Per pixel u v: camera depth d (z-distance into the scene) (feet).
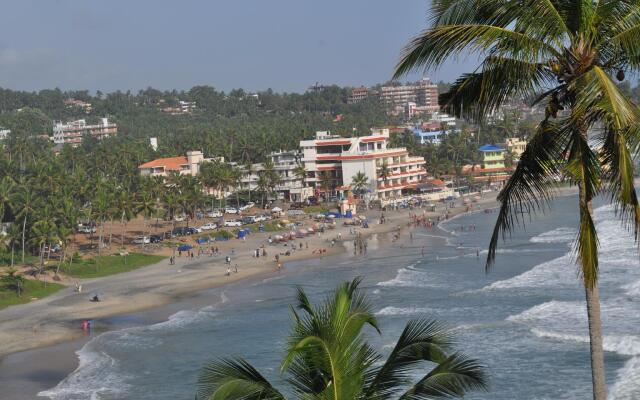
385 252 457.27
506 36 49.88
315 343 53.47
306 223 610.24
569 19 52.16
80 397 196.34
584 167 49.42
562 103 53.16
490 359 201.16
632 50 50.80
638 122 44.96
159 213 617.21
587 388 173.37
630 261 327.88
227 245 521.65
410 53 52.29
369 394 57.16
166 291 363.35
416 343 59.41
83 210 516.32
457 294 296.92
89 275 414.21
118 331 276.62
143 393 195.93
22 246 436.35
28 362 238.48
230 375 56.65
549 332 223.71
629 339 207.00
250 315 289.53
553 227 509.76
